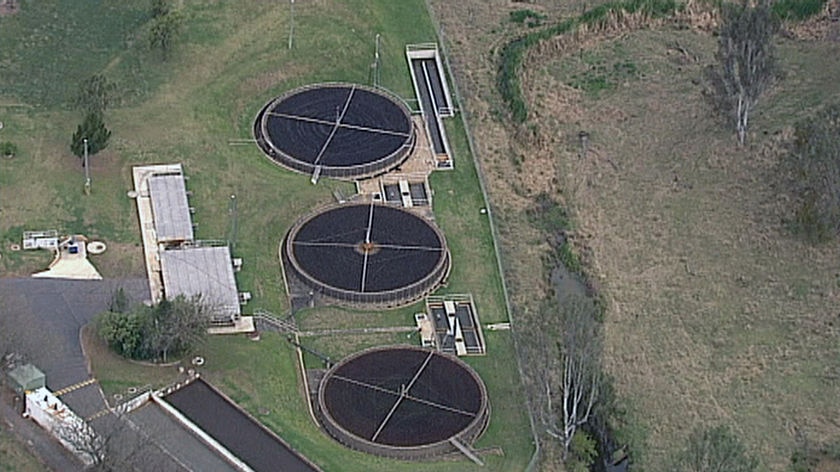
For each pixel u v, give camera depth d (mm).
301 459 196125
